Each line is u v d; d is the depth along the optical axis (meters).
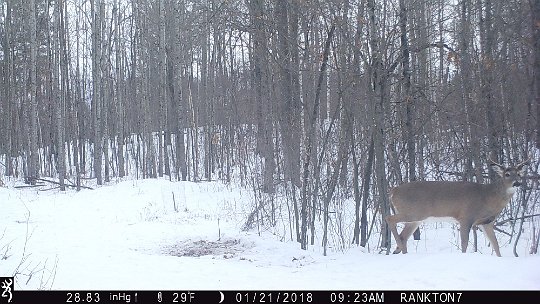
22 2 30.30
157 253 11.16
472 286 6.76
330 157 11.93
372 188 12.25
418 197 9.36
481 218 9.37
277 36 12.08
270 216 13.78
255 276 8.30
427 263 7.87
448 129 15.09
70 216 16.58
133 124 38.84
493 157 13.07
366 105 10.71
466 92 13.20
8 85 31.97
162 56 29.09
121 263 9.42
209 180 25.69
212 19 20.53
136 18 34.84
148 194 20.84
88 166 38.47
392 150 10.89
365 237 10.93
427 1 12.89
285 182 11.81
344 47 10.53
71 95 35.16
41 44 33.91
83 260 9.70
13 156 34.12
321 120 11.73
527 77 12.55
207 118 29.94
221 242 11.97
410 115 11.27
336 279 7.85
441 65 15.41
